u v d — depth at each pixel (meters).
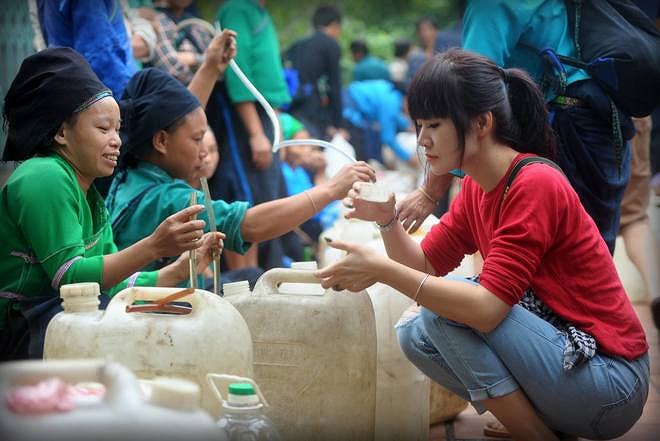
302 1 19.31
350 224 4.25
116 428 1.85
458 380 3.14
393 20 20.39
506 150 2.99
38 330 3.15
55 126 3.25
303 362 3.05
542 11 3.59
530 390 2.96
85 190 3.41
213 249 3.30
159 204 3.68
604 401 2.93
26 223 3.17
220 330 2.73
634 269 5.95
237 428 2.40
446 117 2.91
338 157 8.37
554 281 2.97
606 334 2.95
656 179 5.14
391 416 3.40
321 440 3.06
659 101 3.57
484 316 2.85
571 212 2.94
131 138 3.79
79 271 3.12
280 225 3.59
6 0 6.31
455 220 3.28
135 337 2.70
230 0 5.70
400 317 3.38
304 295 3.09
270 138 5.74
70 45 4.39
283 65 8.67
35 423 1.81
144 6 5.38
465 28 3.65
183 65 5.11
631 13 3.71
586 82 3.57
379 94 10.12
